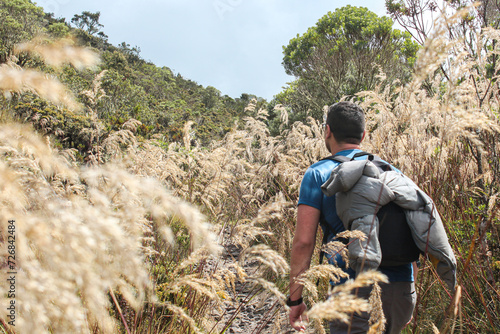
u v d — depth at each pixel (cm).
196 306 223
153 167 332
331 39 2056
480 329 219
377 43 1648
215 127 5200
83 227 59
